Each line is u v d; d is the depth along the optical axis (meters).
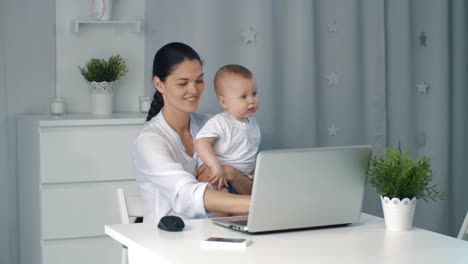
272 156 1.92
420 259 1.73
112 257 3.22
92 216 3.18
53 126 3.10
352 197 2.07
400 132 3.84
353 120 3.72
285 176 1.95
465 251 1.81
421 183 2.03
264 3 3.50
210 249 1.80
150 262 1.79
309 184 1.99
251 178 2.79
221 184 2.58
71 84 3.50
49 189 3.12
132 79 3.56
